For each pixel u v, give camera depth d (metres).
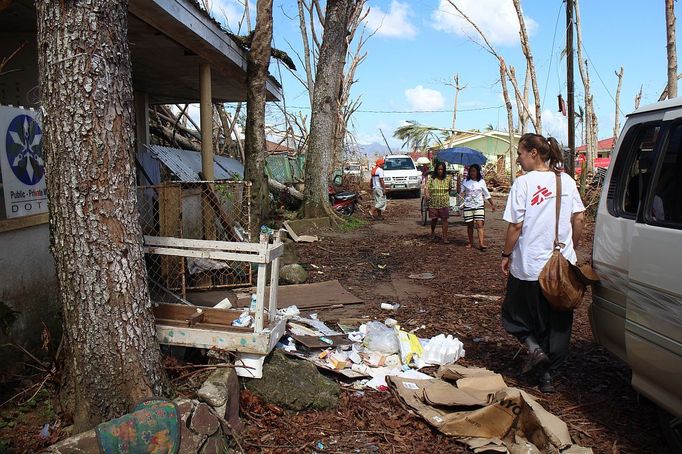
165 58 8.86
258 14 10.26
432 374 4.62
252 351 3.78
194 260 6.73
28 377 3.79
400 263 9.58
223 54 8.59
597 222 3.99
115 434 2.71
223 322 4.22
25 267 4.18
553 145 4.39
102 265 3.08
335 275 8.56
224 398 3.32
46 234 4.45
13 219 3.99
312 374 4.07
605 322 3.87
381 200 16.80
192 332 3.82
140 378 3.22
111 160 3.08
